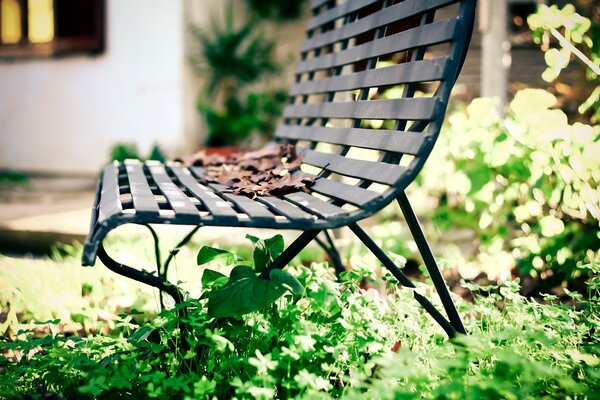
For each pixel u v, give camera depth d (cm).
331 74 289
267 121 887
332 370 177
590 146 263
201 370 187
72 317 258
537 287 295
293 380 173
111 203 182
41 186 747
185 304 181
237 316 178
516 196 306
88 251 150
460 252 370
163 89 820
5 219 491
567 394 174
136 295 284
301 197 208
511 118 311
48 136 893
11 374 196
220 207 177
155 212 157
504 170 305
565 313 210
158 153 748
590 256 275
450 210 346
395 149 183
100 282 297
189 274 304
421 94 420
